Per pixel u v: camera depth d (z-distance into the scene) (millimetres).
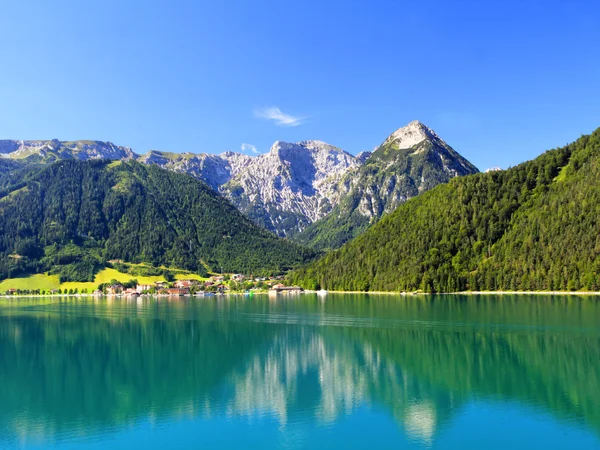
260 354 113375
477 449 58906
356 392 81812
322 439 63062
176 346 126312
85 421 71875
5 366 106688
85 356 116375
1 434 67250
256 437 64188
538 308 174375
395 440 62000
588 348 106938
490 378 87500
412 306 198750
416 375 90875
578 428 64562
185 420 71250
